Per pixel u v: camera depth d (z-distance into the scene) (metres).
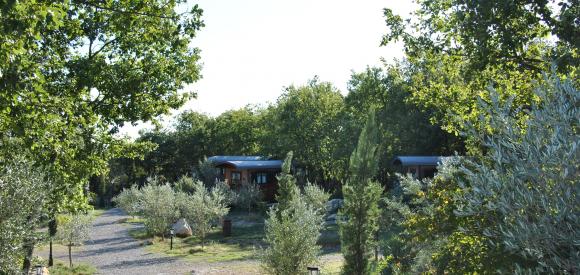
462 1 9.81
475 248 5.71
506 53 9.67
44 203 10.95
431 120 13.52
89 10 10.90
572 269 3.50
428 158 35.78
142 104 16.41
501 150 4.20
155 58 16.39
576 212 3.51
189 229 32.47
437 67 14.09
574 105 3.84
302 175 48.34
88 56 15.29
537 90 4.23
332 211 37.81
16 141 10.79
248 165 46.44
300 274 15.20
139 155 17.34
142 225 40.06
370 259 11.99
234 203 41.56
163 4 13.65
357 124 44.47
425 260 9.21
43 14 7.46
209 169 50.44
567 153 3.49
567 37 8.77
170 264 22.20
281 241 15.30
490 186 4.06
